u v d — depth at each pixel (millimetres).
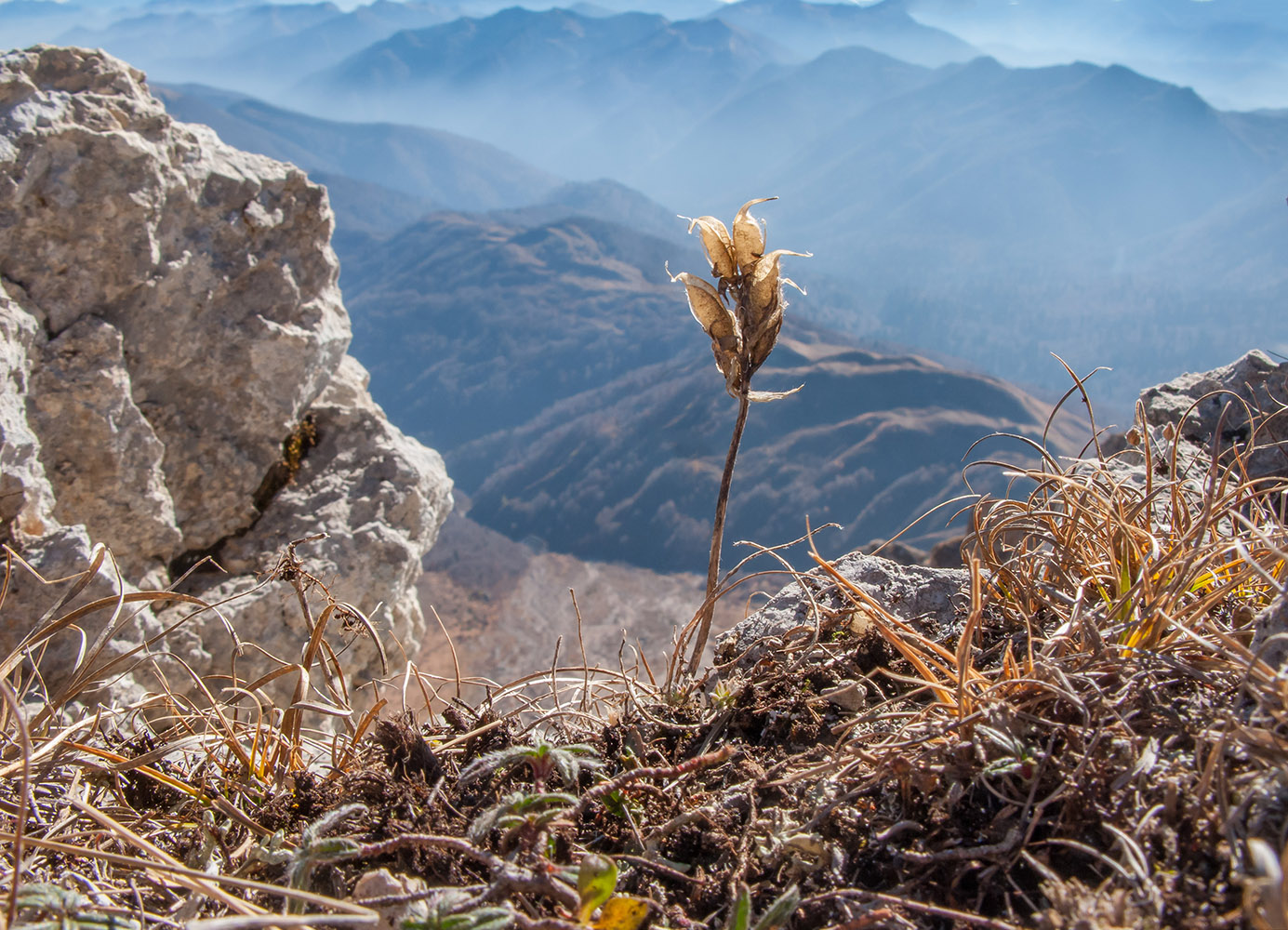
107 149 8000
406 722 2322
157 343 8695
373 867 1860
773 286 2518
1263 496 2865
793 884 1688
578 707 2779
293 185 9680
